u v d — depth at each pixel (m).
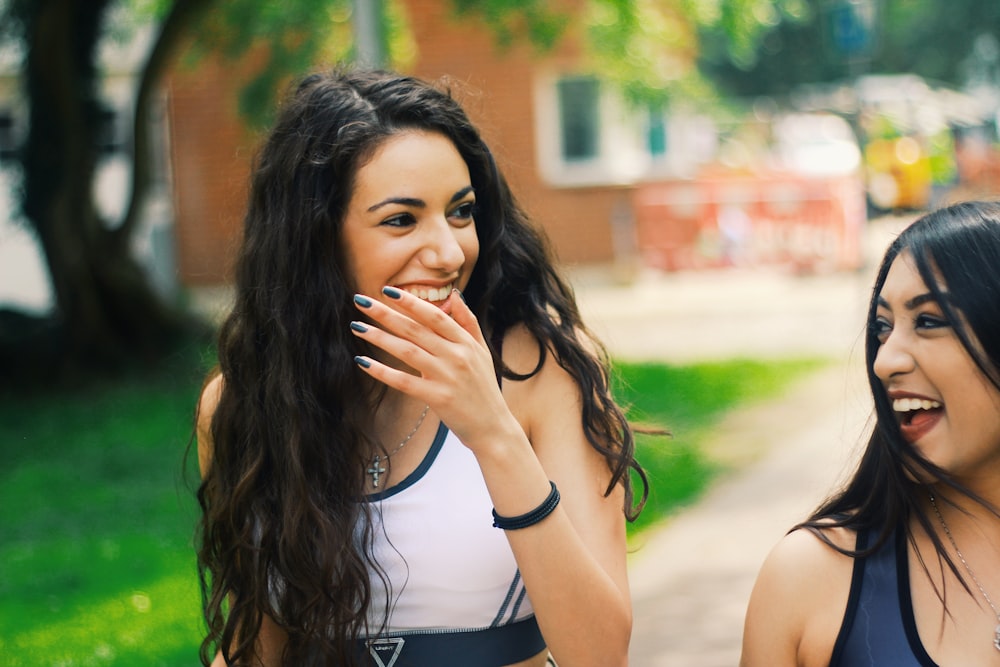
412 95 1.90
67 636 4.62
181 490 7.06
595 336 2.12
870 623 1.80
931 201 16.11
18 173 11.72
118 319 11.90
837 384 8.98
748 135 19.95
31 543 6.12
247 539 2.03
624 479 1.95
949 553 1.81
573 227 16.83
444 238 1.86
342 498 1.95
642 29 11.77
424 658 1.92
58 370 11.45
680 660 4.16
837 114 19.70
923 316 1.75
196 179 16.66
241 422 2.07
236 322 2.09
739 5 11.31
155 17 12.61
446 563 1.90
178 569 5.47
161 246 16.70
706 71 25.64
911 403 1.77
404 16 12.25
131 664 4.29
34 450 8.55
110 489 7.27
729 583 4.86
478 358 1.69
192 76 16.42
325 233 1.92
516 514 1.70
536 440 1.96
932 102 18.48
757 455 6.85
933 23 27.30
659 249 16.72
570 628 1.72
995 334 1.69
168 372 11.33
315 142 1.92
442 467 1.93
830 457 6.58
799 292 14.87
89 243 11.84
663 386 9.10
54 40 11.23
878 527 1.83
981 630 1.76
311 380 1.98
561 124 16.73
